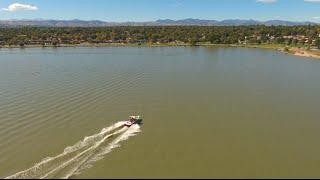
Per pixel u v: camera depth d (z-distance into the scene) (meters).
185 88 103.75
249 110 83.12
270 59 180.25
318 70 143.75
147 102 87.94
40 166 54.53
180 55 192.88
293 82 116.50
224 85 109.38
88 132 67.69
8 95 93.31
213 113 80.44
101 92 96.69
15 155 58.19
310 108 85.25
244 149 61.75
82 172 53.00
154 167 54.97
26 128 69.31
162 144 63.03
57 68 140.50
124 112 79.44
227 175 53.16
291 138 66.69
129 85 105.88
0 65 152.00
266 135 67.94
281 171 54.62
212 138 66.06
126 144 62.78
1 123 71.81
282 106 87.00
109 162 56.00
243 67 148.38
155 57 181.00
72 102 86.75
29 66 147.50
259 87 107.44
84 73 126.69
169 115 78.38
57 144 62.31
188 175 52.75
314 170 54.97
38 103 85.62
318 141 65.25
